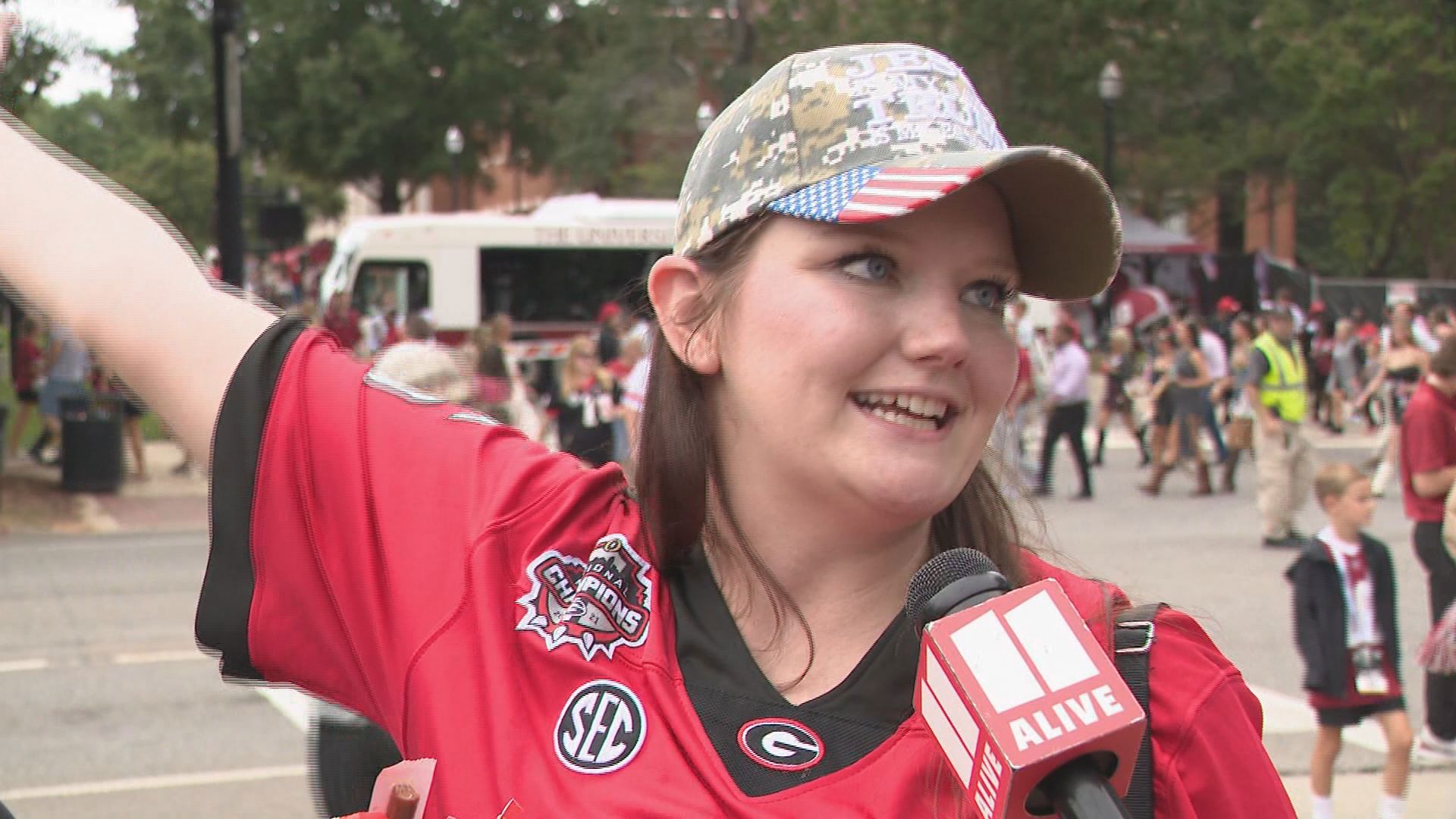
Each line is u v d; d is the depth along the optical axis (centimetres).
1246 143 3744
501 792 138
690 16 3925
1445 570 655
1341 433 2375
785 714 139
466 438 159
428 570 151
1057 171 136
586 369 1253
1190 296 3278
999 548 155
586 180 4128
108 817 569
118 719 708
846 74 142
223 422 158
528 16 4509
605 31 4162
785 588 146
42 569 1143
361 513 155
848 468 138
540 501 154
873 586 146
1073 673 115
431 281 2355
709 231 145
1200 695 132
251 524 158
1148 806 130
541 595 148
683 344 149
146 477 1645
